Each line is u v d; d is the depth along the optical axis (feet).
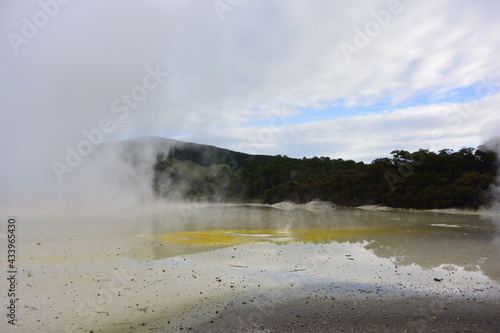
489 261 50.21
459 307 32.22
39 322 27.99
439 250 58.49
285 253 57.21
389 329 27.53
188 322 28.68
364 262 50.29
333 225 103.76
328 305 32.89
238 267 47.57
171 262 50.37
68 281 39.70
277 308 32.07
